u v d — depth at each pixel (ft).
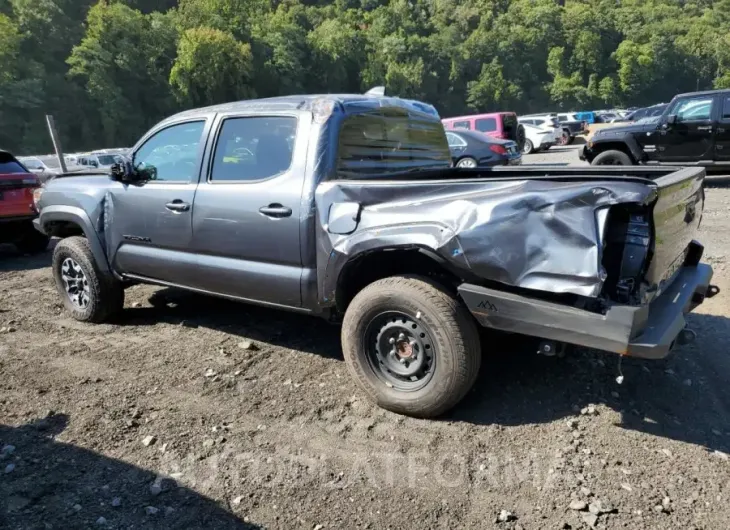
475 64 398.83
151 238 14.89
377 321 11.33
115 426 11.26
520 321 9.94
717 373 12.99
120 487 9.41
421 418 11.21
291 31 331.36
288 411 11.68
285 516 8.68
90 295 16.75
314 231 12.00
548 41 404.36
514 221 9.65
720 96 35.42
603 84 380.17
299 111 12.56
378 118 13.67
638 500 8.76
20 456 10.31
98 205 16.01
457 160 47.01
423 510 8.71
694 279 11.86
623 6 465.06
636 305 9.16
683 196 10.85
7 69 220.64
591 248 9.09
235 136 13.38
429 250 10.52
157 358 14.44
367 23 463.83
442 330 10.46
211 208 13.42
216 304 18.57
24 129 221.66
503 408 11.51
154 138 15.16
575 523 8.33
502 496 8.97
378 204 11.17
